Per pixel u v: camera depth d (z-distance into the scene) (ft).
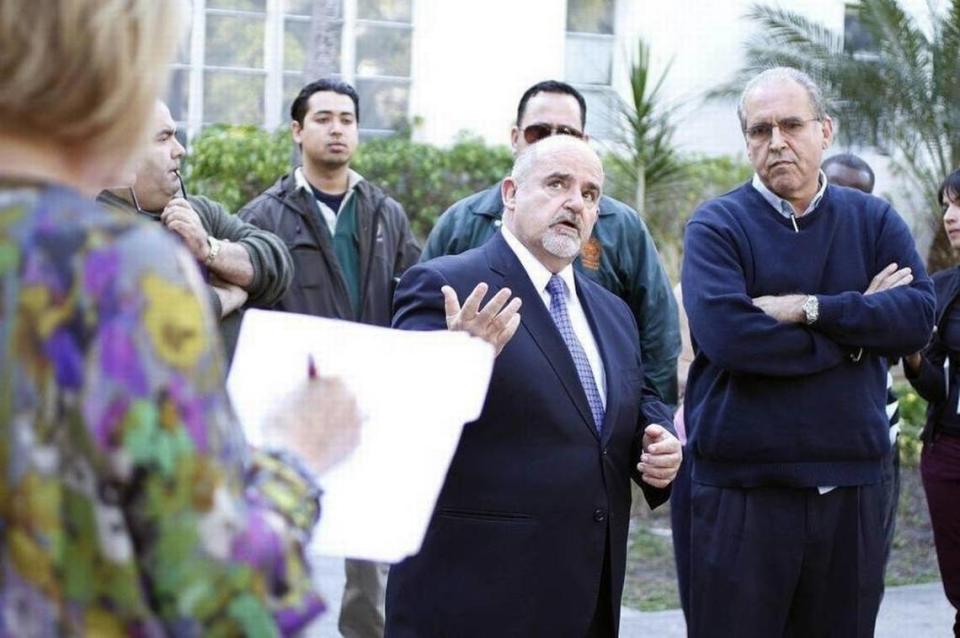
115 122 4.85
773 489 14.01
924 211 43.60
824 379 13.93
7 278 4.46
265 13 39.52
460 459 11.84
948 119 42.09
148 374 4.38
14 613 4.37
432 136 40.70
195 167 35.09
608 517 12.17
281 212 17.71
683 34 42.98
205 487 4.45
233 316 13.93
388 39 40.37
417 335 7.29
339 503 6.62
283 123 39.17
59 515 4.37
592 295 13.00
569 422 11.96
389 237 18.31
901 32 42.24
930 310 14.14
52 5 4.64
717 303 13.88
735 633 14.11
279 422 6.76
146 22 4.83
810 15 44.27
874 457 14.19
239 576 4.51
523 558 11.75
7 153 4.77
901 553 25.25
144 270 4.48
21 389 4.38
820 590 14.25
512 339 11.98
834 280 14.24
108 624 4.41
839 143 42.55
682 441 16.22
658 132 37.32
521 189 12.46
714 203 14.62
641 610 21.25
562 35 41.57
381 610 17.43
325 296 17.56
